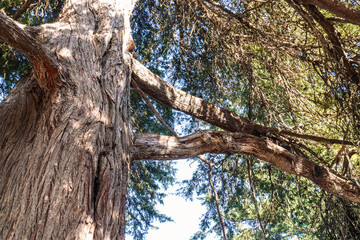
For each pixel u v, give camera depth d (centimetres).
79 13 399
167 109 718
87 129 276
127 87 361
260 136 496
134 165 685
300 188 626
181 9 622
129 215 771
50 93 293
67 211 226
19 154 267
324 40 431
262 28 573
